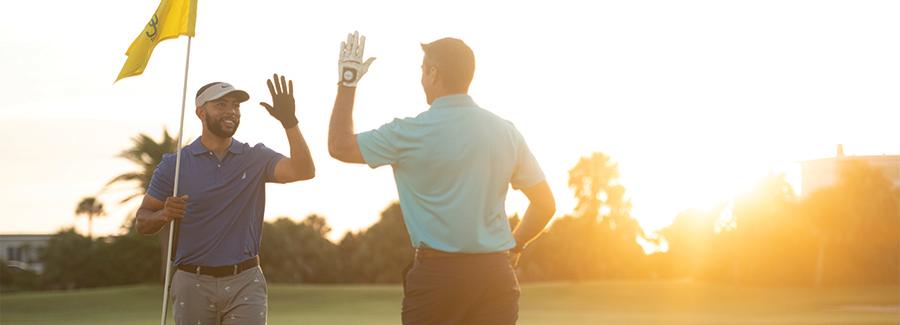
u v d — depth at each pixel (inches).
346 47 192.4
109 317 1412.4
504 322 190.7
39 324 1181.7
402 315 193.5
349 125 191.0
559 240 3496.6
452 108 188.7
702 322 1095.0
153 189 273.3
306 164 253.8
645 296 2050.9
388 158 189.0
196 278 268.7
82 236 2426.2
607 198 3818.9
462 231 186.2
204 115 266.4
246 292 270.8
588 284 2369.6
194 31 278.5
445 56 189.2
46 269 2421.3
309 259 2687.0
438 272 187.3
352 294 1924.2
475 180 186.7
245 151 271.4
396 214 2795.3
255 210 273.4
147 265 2385.6
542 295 2071.9
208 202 267.6
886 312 1425.9
